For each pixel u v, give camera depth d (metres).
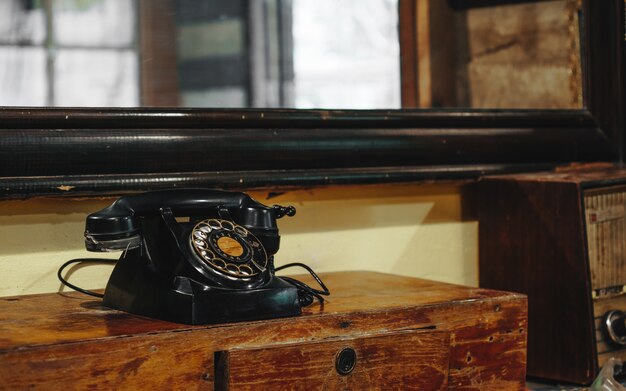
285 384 1.12
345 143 1.61
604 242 1.62
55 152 1.33
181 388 1.07
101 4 4.44
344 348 1.16
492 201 1.71
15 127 1.31
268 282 1.16
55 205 1.39
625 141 1.99
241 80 4.56
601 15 1.95
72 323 1.12
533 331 1.64
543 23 1.97
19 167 1.31
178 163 1.44
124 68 4.48
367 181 1.62
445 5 2.12
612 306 1.63
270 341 1.12
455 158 1.74
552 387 1.60
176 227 1.17
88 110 1.37
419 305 1.25
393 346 1.20
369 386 1.19
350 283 1.47
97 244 1.15
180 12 4.48
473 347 1.31
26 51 4.43
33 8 4.41
